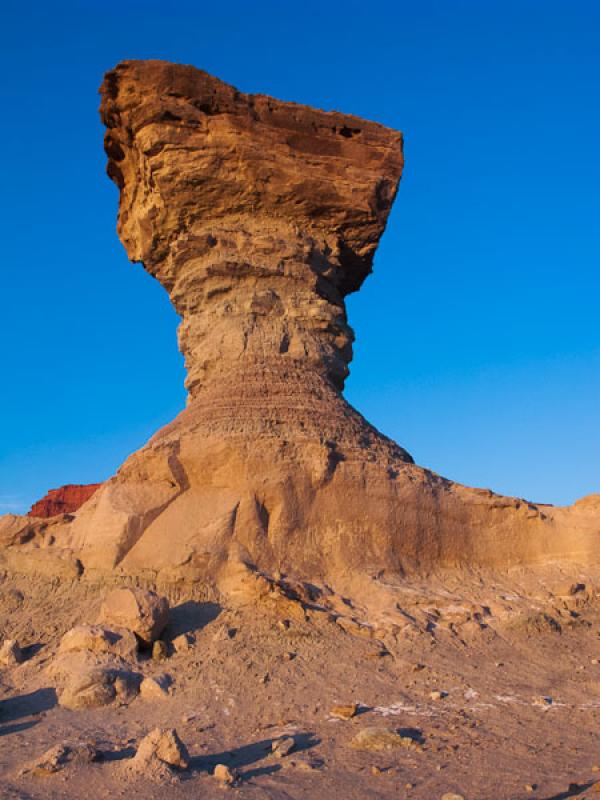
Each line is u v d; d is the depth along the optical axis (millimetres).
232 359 22500
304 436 20297
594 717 12570
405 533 19719
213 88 23422
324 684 14125
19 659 15766
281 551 18562
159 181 23234
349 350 24688
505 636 16781
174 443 20094
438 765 10203
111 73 23234
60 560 18547
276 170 23516
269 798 9203
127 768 10141
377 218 25125
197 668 14734
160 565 17875
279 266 23438
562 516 21562
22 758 11141
